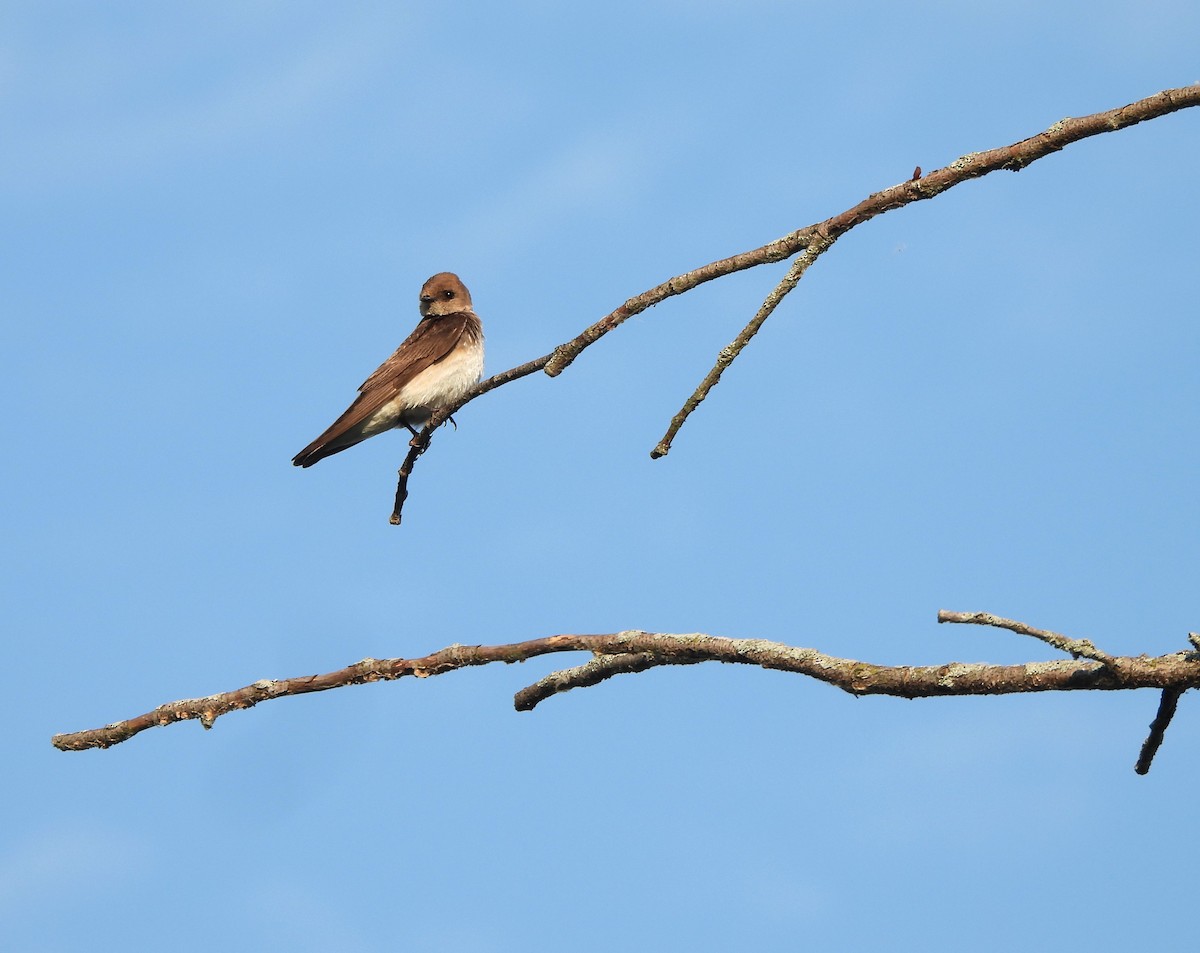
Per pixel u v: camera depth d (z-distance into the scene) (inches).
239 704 358.6
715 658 289.6
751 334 309.7
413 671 336.8
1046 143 286.5
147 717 370.0
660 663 309.6
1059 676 235.6
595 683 332.5
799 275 308.3
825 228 308.5
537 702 346.3
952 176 295.9
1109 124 280.5
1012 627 238.2
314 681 353.4
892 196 303.6
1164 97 272.5
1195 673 219.6
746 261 320.8
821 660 269.3
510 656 324.8
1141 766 243.8
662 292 334.6
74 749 377.7
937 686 251.0
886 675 257.1
